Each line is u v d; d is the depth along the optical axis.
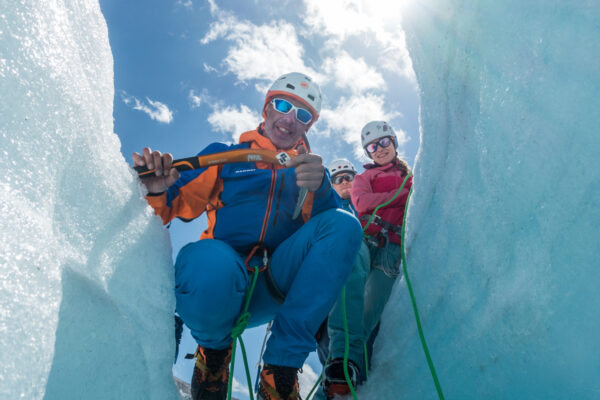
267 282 1.41
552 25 0.99
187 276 1.18
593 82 0.88
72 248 0.77
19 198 0.66
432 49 1.61
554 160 0.96
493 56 1.21
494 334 1.09
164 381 0.92
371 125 2.57
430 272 1.50
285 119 1.71
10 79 0.67
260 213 1.46
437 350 1.34
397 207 2.25
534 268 0.98
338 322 1.73
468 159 1.34
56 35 0.78
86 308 0.76
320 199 1.45
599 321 0.80
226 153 1.28
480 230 1.21
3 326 0.57
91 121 0.87
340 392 1.62
